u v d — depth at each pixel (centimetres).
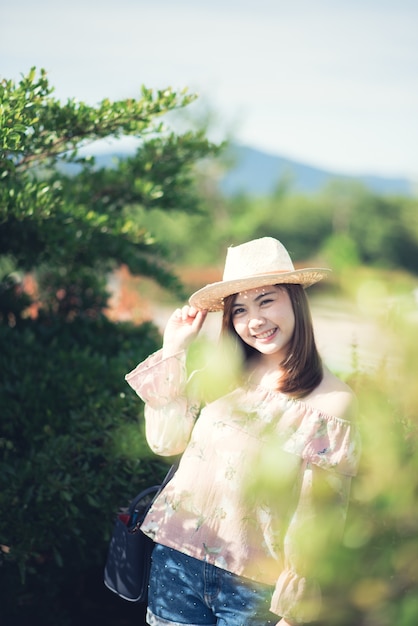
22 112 364
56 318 525
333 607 155
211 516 251
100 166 516
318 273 252
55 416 395
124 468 368
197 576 253
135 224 489
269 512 242
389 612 143
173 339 281
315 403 246
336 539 153
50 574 396
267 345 256
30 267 470
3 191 388
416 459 154
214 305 277
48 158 439
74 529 362
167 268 535
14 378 425
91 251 480
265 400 253
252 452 246
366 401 163
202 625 256
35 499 363
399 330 148
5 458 381
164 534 259
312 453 237
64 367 434
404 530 154
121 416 386
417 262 3397
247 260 266
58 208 432
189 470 259
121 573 288
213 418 259
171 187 525
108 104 407
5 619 385
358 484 176
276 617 246
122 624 401
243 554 244
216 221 3206
